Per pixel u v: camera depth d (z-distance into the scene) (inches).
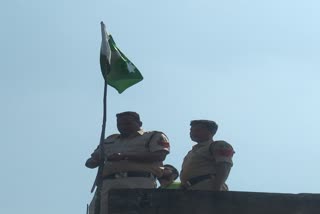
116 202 529.3
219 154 576.1
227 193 535.2
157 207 529.7
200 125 597.0
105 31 577.3
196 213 531.2
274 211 535.8
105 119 556.4
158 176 589.0
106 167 579.2
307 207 537.3
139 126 596.7
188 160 592.7
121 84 615.5
